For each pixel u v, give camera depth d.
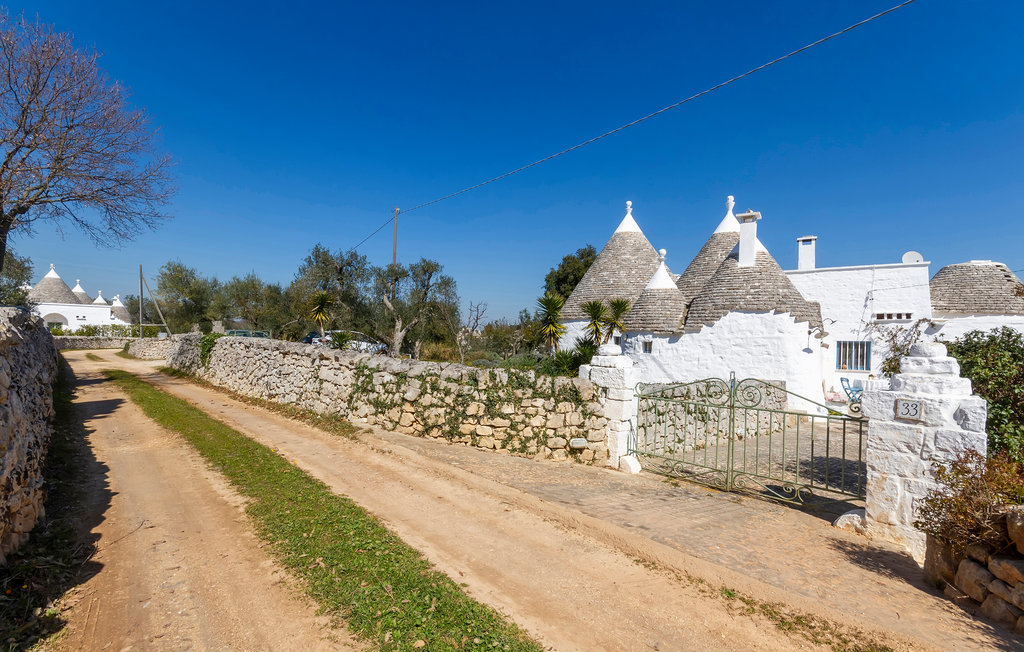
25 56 15.32
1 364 4.63
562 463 8.74
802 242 23.33
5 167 15.51
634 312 20.14
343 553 4.72
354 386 11.65
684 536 5.46
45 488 6.23
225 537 5.18
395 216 26.97
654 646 3.54
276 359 15.25
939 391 5.12
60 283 61.62
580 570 4.69
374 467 8.05
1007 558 3.80
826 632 3.72
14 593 3.81
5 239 16.64
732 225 22.11
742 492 7.55
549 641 3.55
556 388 9.21
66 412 12.80
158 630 3.51
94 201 17.78
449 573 4.50
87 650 3.27
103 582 4.19
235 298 42.28
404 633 3.52
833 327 21.56
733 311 17.80
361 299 34.03
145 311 60.91
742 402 8.85
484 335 32.16
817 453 11.11
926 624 3.75
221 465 7.86
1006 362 6.54
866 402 5.66
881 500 5.47
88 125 16.92
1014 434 5.96
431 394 10.19
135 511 5.89
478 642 3.44
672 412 10.54
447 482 7.32
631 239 24.70
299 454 8.81
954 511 4.04
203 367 21.58
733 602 4.15
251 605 3.87
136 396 15.83
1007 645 3.48
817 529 5.84
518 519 5.95
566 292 45.91
